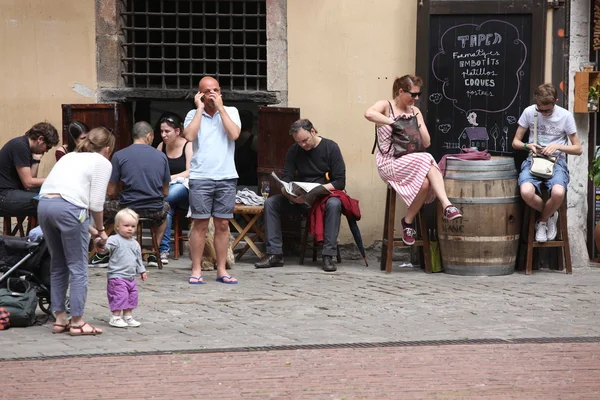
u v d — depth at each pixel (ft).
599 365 49.39
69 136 79.97
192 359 50.44
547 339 55.11
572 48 82.48
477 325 58.85
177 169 85.15
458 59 82.12
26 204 72.64
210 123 72.59
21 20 86.94
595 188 84.69
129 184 77.05
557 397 43.88
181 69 89.51
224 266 73.61
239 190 89.76
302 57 86.22
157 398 43.62
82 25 86.89
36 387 45.37
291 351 52.16
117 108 86.22
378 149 79.15
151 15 86.99
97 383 46.01
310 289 71.05
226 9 88.02
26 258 59.26
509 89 81.61
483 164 76.79
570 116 78.02
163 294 68.49
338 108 86.28
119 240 58.03
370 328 58.03
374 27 85.51
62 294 56.70
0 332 57.21
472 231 77.15
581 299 67.72
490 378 46.91
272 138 84.89
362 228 86.69
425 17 82.12
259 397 43.83
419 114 78.95
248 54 88.48
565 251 79.46
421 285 73.31
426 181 76.79
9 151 73.20
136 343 54.08
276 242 81.15
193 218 72.23
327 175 80.89
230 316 61.36
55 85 87.20
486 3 81.20
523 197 77.30
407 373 47.80
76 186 54.75
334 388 45.21
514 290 71.26
